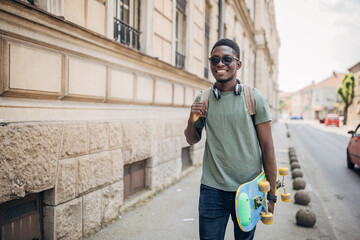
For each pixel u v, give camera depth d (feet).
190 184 21.40
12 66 8.54
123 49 14.29
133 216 14.62
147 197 17.39
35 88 9.35
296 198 17.99
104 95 13.19
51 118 10.25
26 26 9.04
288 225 14.21
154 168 18.40
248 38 66.33
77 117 11.59
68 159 10.69
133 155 15.66
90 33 11.60
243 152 6.66
